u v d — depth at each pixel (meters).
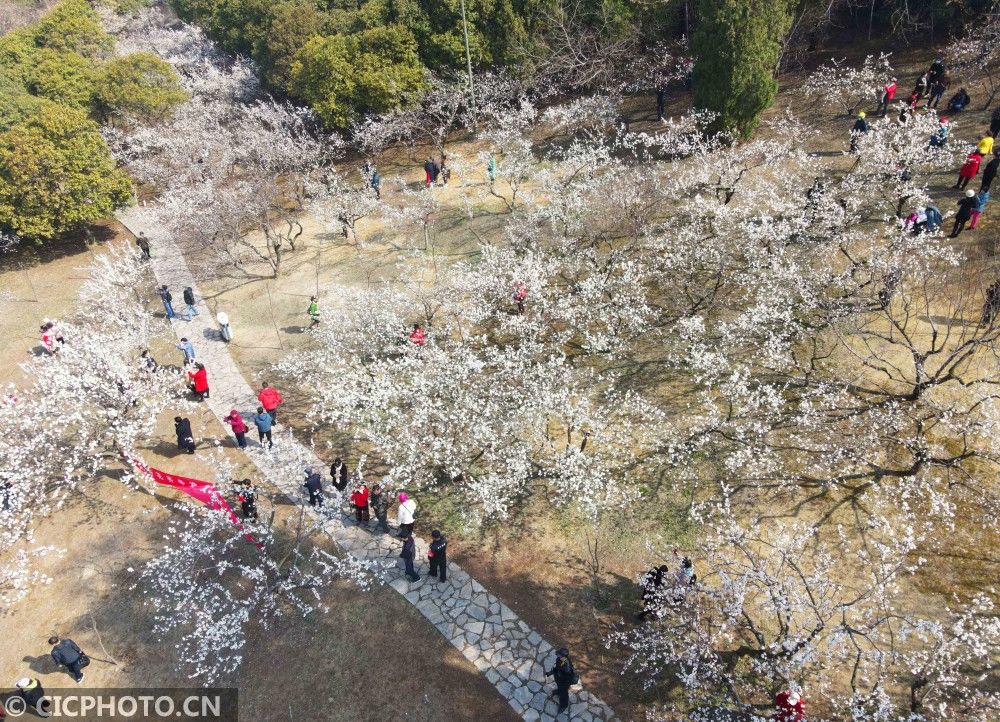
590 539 16.53
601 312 20.83
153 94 38.94
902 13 30.42
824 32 33.00
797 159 25.20
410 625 15.30
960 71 28.50
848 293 19.62
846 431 16.94
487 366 20.73
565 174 27.52
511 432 17.25
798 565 14.20
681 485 17.09
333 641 15.21
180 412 22.72
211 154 35.16
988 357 17.58
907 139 23.42
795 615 13.90
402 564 16.67
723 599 13.00
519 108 37.22
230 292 29.22
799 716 11.25
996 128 24.08
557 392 17.47
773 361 18.45
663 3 33.69
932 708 11.30
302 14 39.72
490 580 16.08
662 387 19.73
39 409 18.69
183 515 18.91
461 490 17.95
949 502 15.09
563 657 12.72
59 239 35.25
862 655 12.23
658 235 24.20
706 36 27.22
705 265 22.56
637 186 24.39
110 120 40.75
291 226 32.22
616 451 17.88
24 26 50.03
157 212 32.28
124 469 20.20
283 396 22.83
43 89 39.19
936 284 19.95
